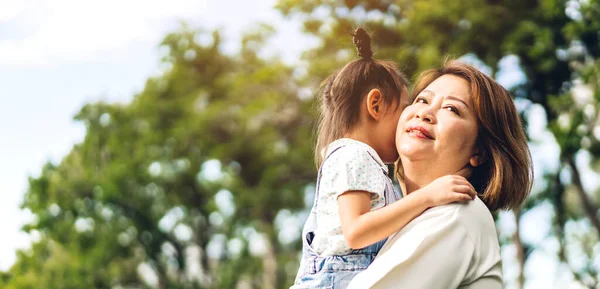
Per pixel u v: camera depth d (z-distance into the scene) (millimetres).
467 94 2865
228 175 27125
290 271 28703
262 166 26188
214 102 26953
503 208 2926
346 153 2959
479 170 2973
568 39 14031
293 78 21297
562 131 13906
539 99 14516
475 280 2658
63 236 28125
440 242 2635
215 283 28656
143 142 27797
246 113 24141
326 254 2908
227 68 27938
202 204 28859
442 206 2717
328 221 2914
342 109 3166
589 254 16344
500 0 14531
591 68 13375
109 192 27594
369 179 2896
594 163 16266
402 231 2717
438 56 13477
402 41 14922
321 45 15914
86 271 27906
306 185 26797
